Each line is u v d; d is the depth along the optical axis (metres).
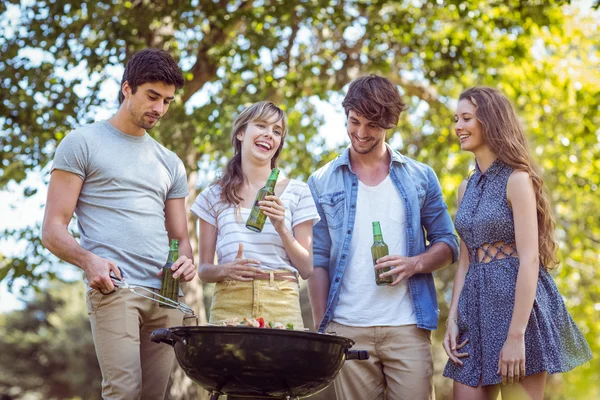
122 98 2.91
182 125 6.89
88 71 6.93
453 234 3.38
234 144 3.17
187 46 7.44
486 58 7.93
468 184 3.04
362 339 3.20
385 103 3.12
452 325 3.00
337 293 3.24
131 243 2.82
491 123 2.91
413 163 3.41
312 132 8.49
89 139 2.82
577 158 9.09
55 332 23.20
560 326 2.83
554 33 8.21
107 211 2.82
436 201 3.40
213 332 2.27
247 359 2.26
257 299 2.88
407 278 3.23
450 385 15.24
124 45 6.90
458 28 7.95
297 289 2.99
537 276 2.76
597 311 9.60
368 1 7.66
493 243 2.89
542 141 8.81
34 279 7.30
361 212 3.29
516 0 7.65
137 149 2.92
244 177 3.11
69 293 24.50
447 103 9.15
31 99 7.00
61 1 6.95
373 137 3.19
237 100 7.08
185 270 2.85
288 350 2.27
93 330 2.80
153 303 2.86
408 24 7.66
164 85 2.82
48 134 7.07
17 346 23.45
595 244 9.52
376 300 3.21
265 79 7.33
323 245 3.37
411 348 3.18
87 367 21.97
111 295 2.76
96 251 2.79
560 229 9.32
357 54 8.07
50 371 23.23
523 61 8.45
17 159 7.21
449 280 11.09
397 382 3.18
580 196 9.20
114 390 2.72
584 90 8.61
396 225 3.28
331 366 2.39
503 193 2.88
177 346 2.40
